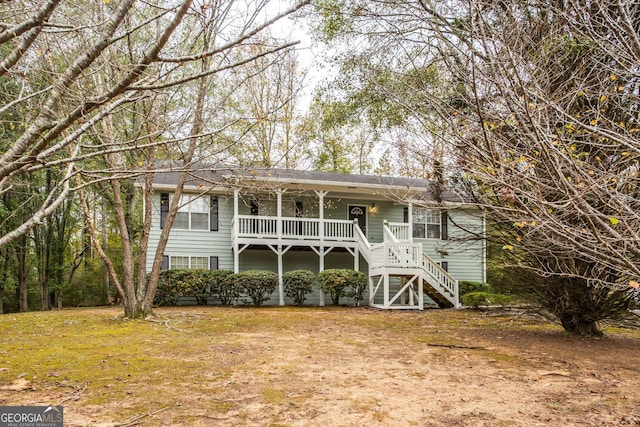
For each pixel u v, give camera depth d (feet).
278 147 67.00
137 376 18.44
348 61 35.35
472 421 13.75
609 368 20.85
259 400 15.55
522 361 22.21
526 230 19.77
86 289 74.84
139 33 21.30
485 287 60.64
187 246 56.39
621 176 12.57
